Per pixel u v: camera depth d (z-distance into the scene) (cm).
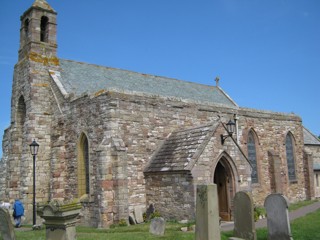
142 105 1972
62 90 2211
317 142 3753
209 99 2928
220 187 1878
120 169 1739
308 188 3014
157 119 2028
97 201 1758
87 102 1984
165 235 1288
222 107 2420
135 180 1856
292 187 2873
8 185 2353
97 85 2388
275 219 1169
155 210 1800
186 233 1325
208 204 1058
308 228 1374
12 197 2297
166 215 1733
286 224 1136
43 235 1413
